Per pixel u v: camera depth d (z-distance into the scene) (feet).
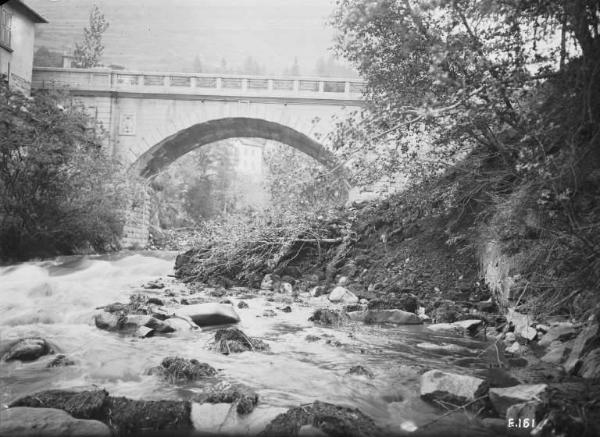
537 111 17.70
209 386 11.73
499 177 24.11
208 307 21.31
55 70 119.14
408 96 22.79
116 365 13.74
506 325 19.54
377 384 12.56
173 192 214.48
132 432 9.32
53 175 64.08
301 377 13.03
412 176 30.14
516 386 11.17
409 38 22.48
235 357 15.08
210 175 244.63
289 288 34.37
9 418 9.25
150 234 135.64
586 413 9.82
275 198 38.14
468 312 23.57
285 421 9.42
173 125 121.70
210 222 43.34
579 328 16.03
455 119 20.95
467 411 10.65
